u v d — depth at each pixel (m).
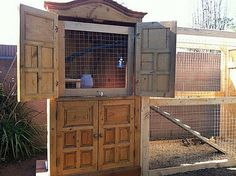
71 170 4.05
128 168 4.41
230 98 5.16
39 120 5.98
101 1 4.07
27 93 3.38
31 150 5.64
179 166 4.84
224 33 5.02
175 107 6.30
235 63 6.10
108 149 4.27
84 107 4.08
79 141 4.09
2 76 5.97
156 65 4.28
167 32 4.21
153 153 5.55
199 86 6.46
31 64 3.42
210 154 5.56
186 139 6.25
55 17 3.73
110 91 4.33
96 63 4.51
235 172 4.85
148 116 4.53
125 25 4.42
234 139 6.12
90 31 4.16
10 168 5.02
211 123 6.48
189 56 6.37
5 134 5.29
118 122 4.32
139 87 4.34
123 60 4.51
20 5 3.24
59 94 3.97
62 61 3.96
